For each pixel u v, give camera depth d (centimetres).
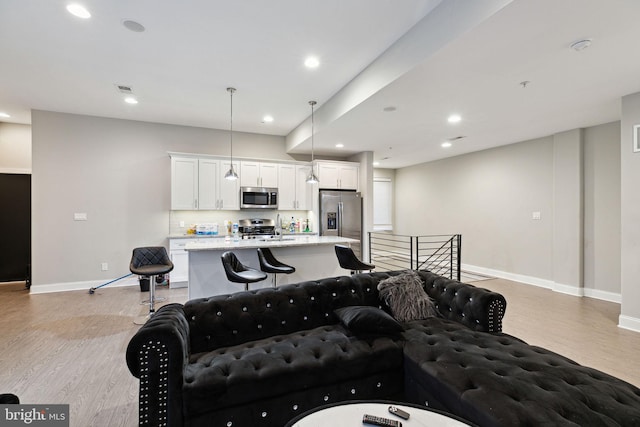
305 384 169
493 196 608
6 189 533
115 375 240
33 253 474
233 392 155
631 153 332
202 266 348
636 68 268
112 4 235
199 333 200
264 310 220
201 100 435
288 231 614
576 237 471
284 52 306
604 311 394
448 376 155
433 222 753
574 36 218
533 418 121
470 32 213
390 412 126
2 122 530
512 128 464
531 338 311
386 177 867
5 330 328
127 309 397
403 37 277
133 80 370
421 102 348
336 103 409
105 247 512
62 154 489
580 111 385
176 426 151
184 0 231
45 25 262
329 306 240
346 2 234
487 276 608
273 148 632
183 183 536
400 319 238
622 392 138
